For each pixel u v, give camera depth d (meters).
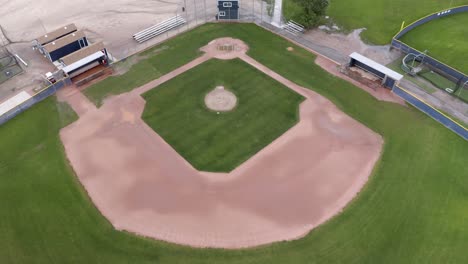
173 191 45.34
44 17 76.38
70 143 51.09
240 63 64.25
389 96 58.00
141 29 72.75
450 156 48.91
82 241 40.53
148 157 49.16
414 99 55.84
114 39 70.38
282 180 46.38
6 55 67.00
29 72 63.16
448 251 39.25
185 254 39.50
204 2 80.19
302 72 62.47
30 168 47.97
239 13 76.50
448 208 43.09
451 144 50.50
